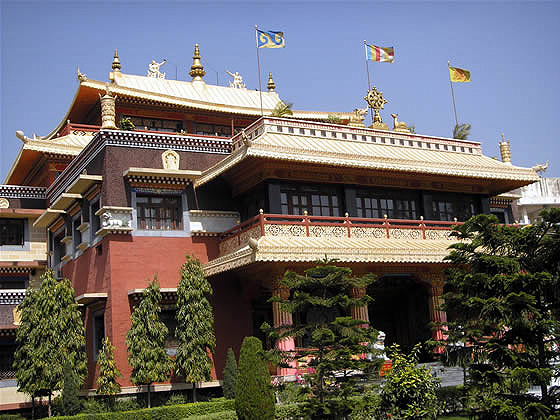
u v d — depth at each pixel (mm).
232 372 29047
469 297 22391
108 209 31031
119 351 29953
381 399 23750
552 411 20969
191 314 28781
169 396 30031
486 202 38625
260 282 31062
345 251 29578
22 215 41375
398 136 37094
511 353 21250
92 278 33062
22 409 35219
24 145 40188
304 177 32500
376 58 41125
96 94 43406
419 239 33781
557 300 21500
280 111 41062
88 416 26109
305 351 26016
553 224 21547
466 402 23406
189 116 46500
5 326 36438
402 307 37750
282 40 38781
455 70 43344
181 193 32969
